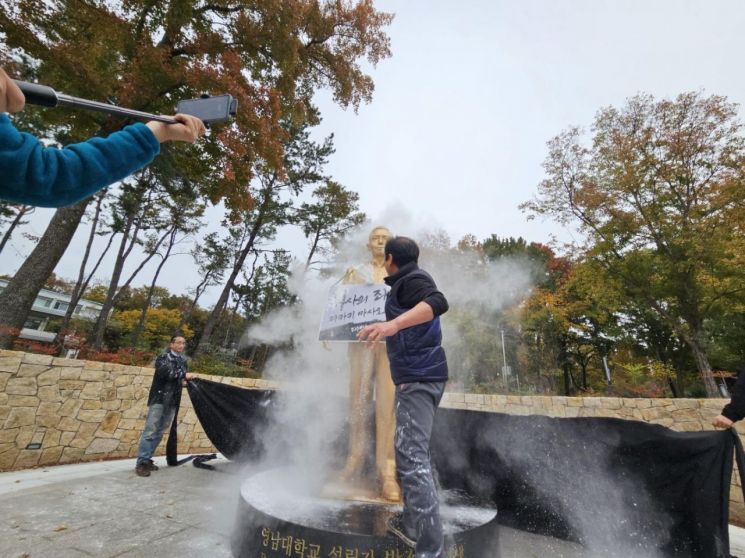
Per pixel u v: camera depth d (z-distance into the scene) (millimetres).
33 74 7754
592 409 6711
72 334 12406
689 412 5820
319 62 12750
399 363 1941
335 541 2023
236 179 9734
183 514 3070
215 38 9320
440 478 3506
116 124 8578
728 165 11680
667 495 2721
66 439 4996
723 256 11141
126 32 8008
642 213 12828
